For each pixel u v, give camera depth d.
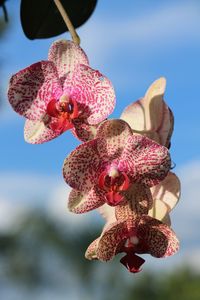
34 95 0.57
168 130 0.56
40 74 0.56
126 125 0.54
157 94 0.56
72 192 0.54
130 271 0.57
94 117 0.56
